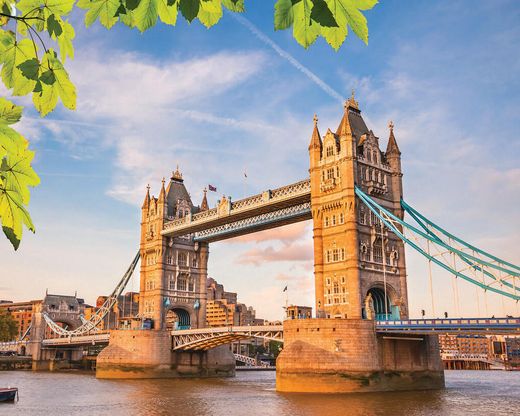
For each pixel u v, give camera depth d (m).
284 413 61.38
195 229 124.44
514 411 62.19
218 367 131.00
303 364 80.56
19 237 5.27
